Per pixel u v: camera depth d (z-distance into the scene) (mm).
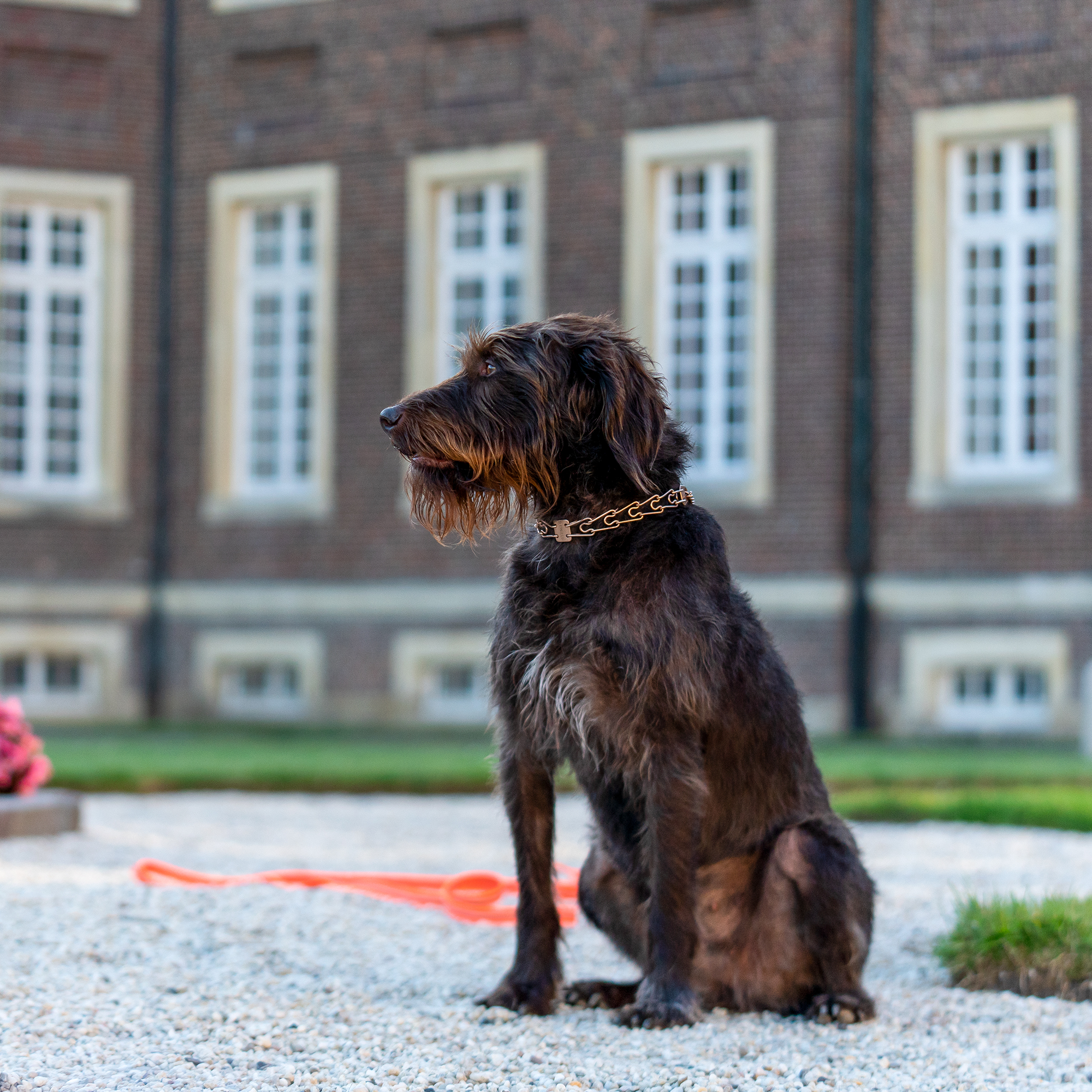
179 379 17984
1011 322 15430
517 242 17203
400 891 6367
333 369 17328
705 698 4074
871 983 4965
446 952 5297
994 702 15016
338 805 9930
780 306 15508
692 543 4172
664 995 4168
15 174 17688
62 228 18312
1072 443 14758
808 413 15391
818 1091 3629
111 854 7496
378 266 17203
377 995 4637
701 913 4324
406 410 4203
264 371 18266
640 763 4094
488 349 4246
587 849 7719
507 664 4223
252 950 5227
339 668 17172
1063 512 14727
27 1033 4098
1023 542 14836
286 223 18016
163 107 18000
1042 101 14828
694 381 16406
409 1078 3703
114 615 17812
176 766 11180
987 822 8977
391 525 17031
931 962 5297
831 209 15352
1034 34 14867
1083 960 4762
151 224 18016
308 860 7410
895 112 15281
